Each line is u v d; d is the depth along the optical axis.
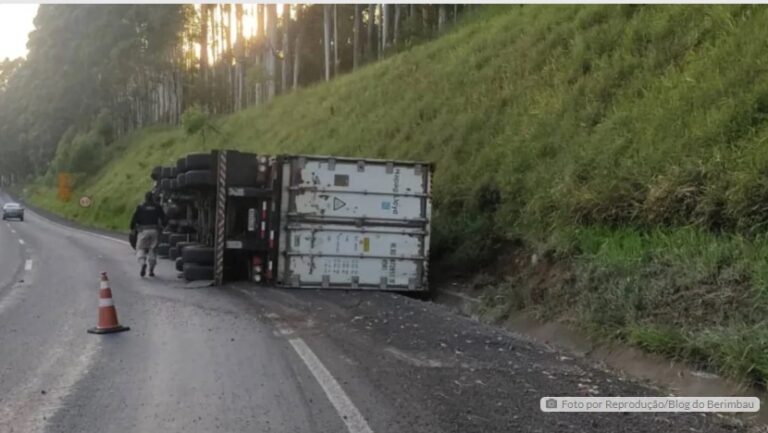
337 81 35.91
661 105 11.53
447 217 15.09
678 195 9.27
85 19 85.06
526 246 12.16
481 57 21.31
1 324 10.01
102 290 9.52
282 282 13.34
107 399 6.39
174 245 19.61
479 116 17.64
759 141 8.74
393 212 13.49
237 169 13.87
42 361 7.79
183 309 11.32
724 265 7.92
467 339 8.98
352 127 26.62
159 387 6.78
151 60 70.38
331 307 11.43
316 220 13.34
